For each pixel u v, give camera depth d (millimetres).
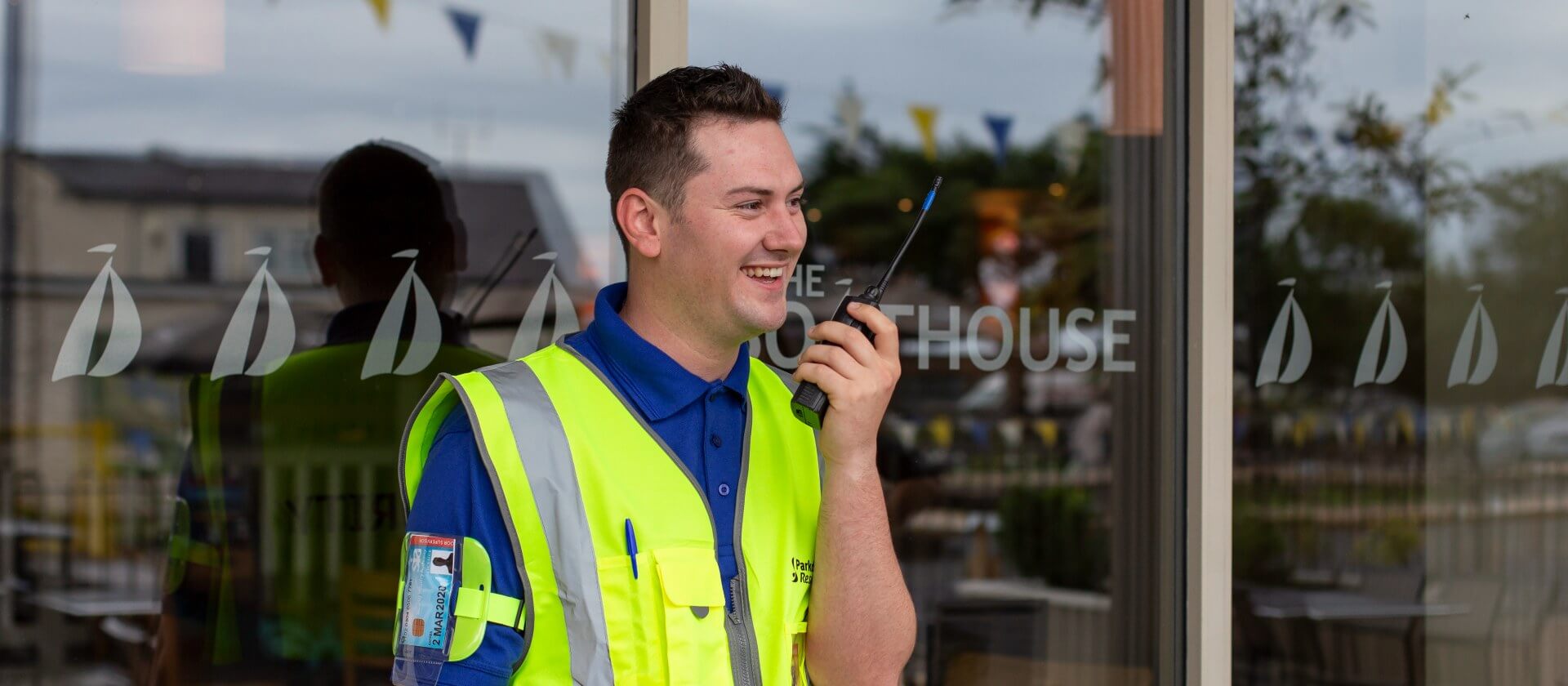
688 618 1373
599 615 1355
